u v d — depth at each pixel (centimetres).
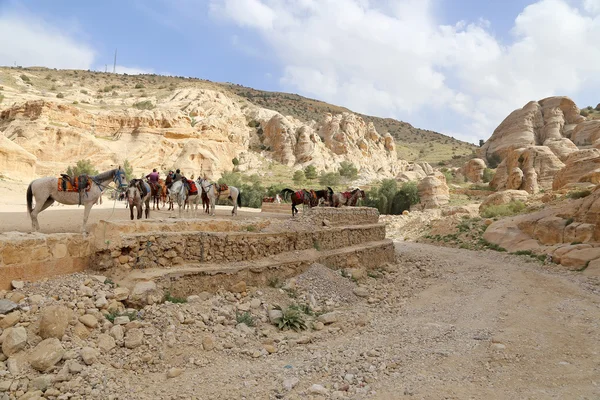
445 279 1819
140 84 14950
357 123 14350
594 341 901
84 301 773
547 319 1111
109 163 7269
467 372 702
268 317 1020
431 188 6956
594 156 4422
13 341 621
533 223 2702
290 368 727
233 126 12506
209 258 1128
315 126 14475
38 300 727
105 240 915
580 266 2044
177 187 1614
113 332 727
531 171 6994
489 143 13438
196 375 681
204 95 13462
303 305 1161
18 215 1678
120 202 3056
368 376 680
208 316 900
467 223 3438
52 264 834
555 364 747
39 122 6938
